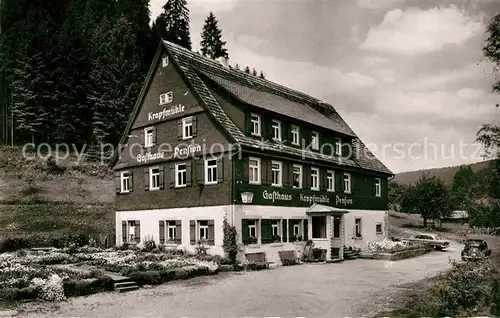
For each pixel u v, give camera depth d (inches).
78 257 1023.6
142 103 1284.4
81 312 578.6
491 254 786.8
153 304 628.4
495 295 546.3
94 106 2524.6
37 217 1605.6
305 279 861.2
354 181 1487.5
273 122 1195.3
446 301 553.9
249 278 872.3
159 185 1203.9
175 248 1131.3
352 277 892.6
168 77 1205.7
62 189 1911.9
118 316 556.4
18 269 779.4
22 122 2379.4
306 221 1232.8
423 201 2281.0
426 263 1167.6
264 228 1093.8
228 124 1083.9
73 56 2583.7
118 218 1326.3
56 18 3201.3
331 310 589.9
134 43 2819.9
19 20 3051.2
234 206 1019.9
